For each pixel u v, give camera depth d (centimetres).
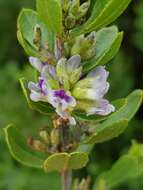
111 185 20
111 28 16
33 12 17
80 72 15
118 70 42
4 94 41
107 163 41
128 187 38
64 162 16
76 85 16
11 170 38
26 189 38
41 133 17
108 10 15
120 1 14
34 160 18
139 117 43
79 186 19
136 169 20
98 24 15
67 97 15
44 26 17
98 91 15
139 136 42
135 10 43
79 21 15
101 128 17
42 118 40
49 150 17
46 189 38
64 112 15
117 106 17
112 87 42
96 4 15
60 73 15
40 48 16
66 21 15
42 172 38
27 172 38
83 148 19
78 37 15
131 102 18
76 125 17
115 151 42
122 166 20
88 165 40
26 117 40
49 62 16
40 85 15
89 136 17
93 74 16
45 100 16
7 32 46
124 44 47
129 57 46
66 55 16
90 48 16
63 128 17
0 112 40
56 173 38
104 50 16
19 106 40
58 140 17
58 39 16
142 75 45
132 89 43
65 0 15
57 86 15
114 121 17
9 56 46
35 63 16
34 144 17
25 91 15
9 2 45
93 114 16
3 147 39
